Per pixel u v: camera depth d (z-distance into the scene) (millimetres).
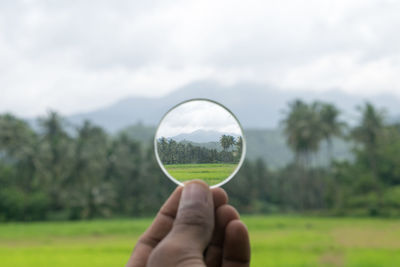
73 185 64688
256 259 17078
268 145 113750
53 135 67438
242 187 64875
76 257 17422
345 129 63688
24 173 63375
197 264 1696
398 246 21516
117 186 66688
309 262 16469
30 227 39438
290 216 55156
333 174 63844
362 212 54938
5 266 15688
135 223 44062
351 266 16188
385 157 60594
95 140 68812
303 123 63625
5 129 63281
